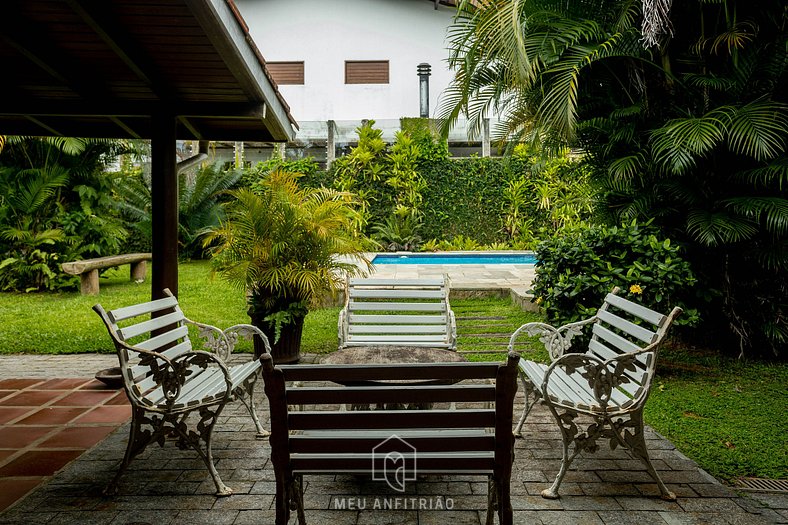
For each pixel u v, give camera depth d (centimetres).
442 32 1789
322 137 1611
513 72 496
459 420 196
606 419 262
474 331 618
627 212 546
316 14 1788
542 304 540
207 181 1385
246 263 484
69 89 434
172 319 340
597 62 547
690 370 495
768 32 511
